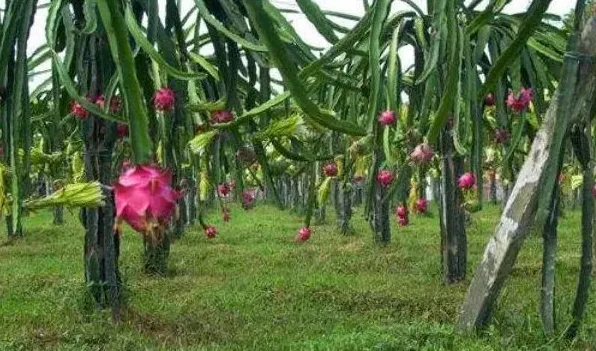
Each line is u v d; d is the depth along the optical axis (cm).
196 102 400
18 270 788
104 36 383
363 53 331
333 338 401
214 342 439
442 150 624
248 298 584
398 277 696
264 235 1170
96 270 471
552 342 373
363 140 385
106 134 436
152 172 112
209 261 847
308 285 630
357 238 1093
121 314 471
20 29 225
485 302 392
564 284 616
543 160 361
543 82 461
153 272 724
